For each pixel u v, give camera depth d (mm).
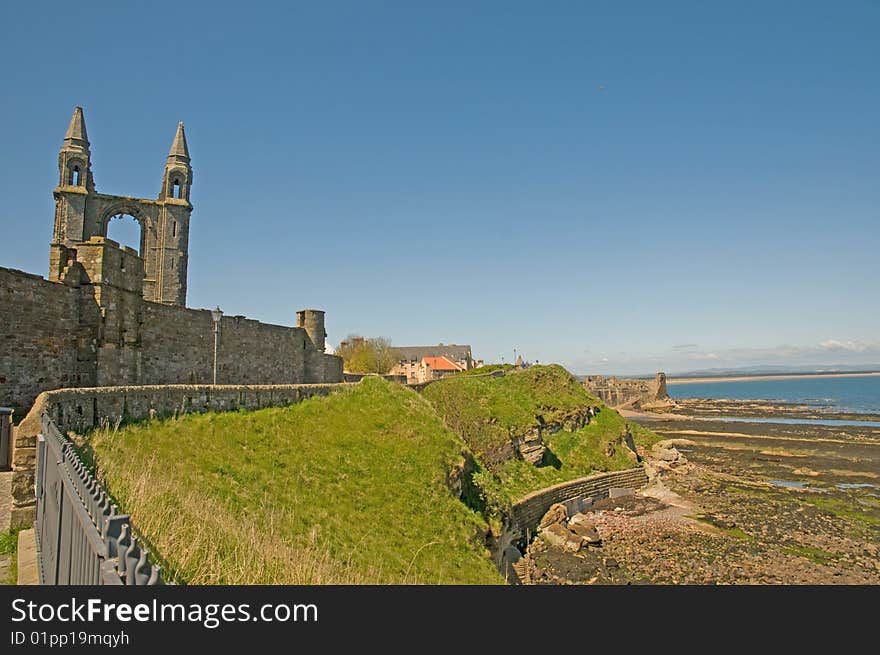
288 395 25469
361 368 86375
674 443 77625
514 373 60250
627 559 31844
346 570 15078
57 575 7070
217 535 12164
